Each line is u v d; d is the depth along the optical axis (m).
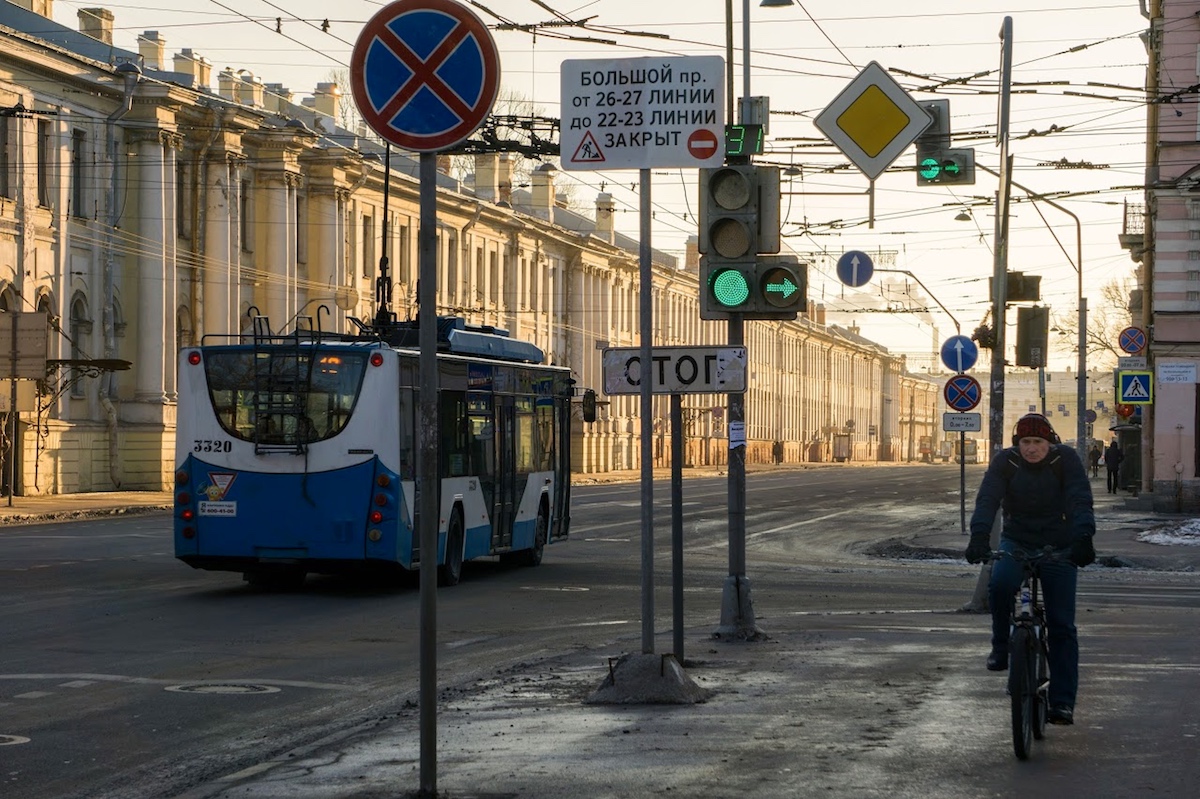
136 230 59.69
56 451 54.75
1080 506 10.22
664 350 13.95
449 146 8.29
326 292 71.69
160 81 58.75
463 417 25.47
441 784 9.11
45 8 63.28
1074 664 10.48
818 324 161.38
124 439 59.03
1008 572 10.37
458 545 25.34
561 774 9.38
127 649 16.41
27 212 53.09
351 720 12.17
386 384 22.80
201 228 63.44
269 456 22.73
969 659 15.11
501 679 13.88
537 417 29.72
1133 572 30.92
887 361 197.12
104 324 58.00
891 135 17.47
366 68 8.31
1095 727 11.01
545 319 99.81
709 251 14.59
